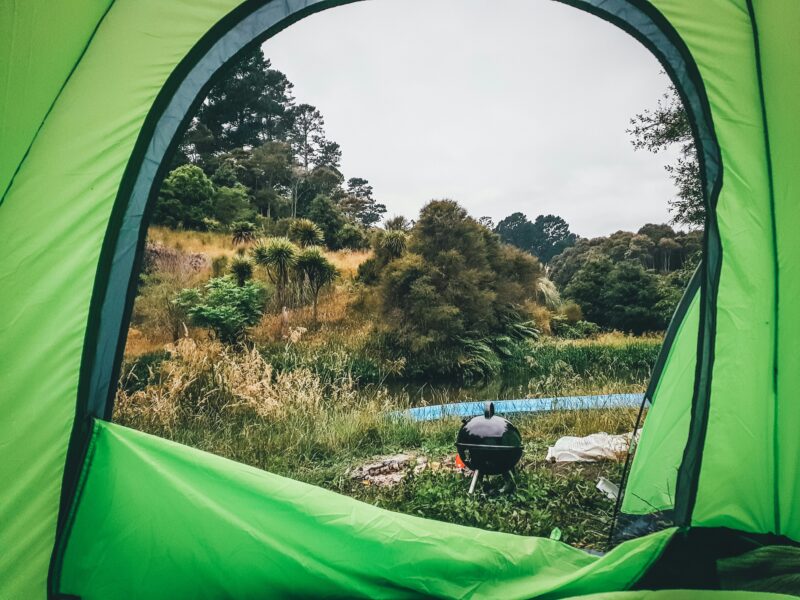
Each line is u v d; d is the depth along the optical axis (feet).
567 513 11.12
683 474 8.24
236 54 7.17
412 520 7.60
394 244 47.42
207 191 73.10
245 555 6.82
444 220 44.45
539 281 61.57
